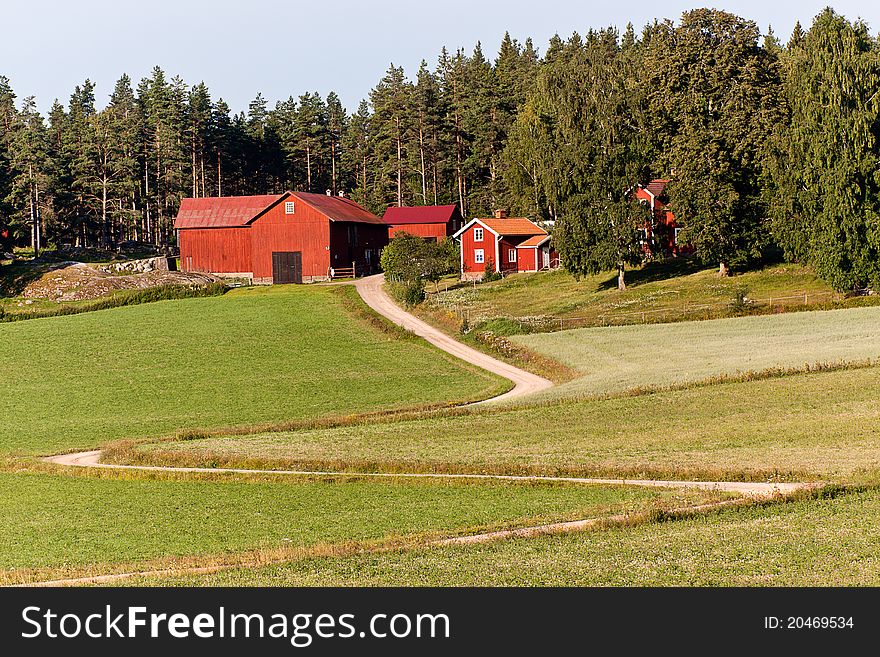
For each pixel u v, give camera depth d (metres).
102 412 46.91
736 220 71.81
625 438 33.19
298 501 28.61
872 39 66.19
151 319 71.00
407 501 27.70
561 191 76.38
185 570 22.02
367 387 50.97
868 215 60.75
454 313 69.50
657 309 65.75
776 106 71.25
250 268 96.44
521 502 26.69
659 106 74.81
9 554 24.70
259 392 50.41
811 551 20.06
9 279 85.62
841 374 40.47
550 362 53.22
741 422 34.06
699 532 21.92
